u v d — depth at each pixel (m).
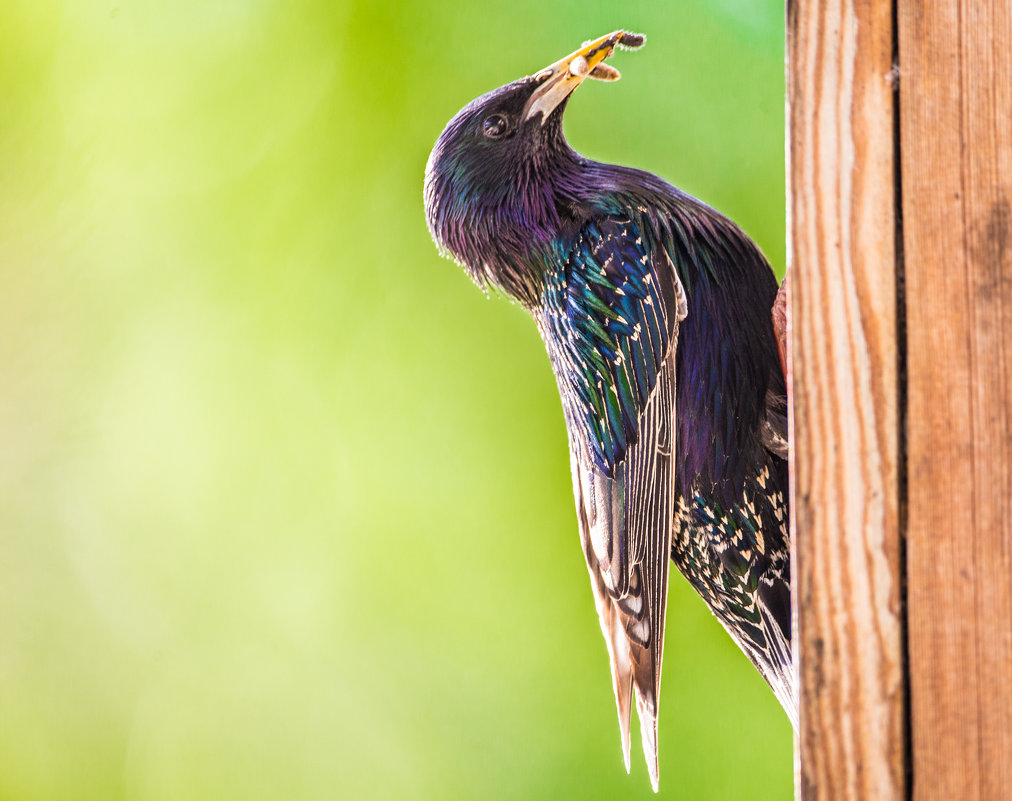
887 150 3.12
